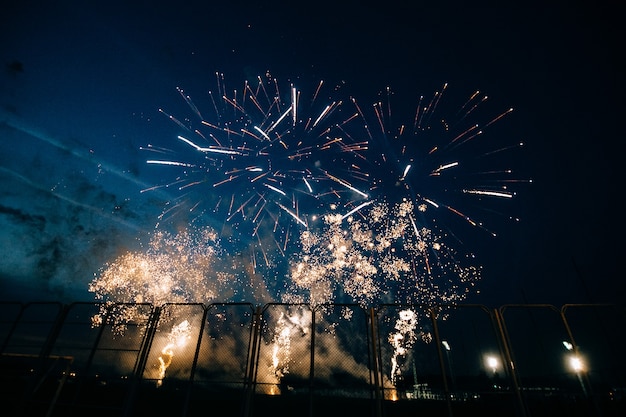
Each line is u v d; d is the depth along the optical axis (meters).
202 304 8.95
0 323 8.77
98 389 9.27
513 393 7.27
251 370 7.92
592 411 8.30
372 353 7.88
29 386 7.95
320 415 9.19
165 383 8.05
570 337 8.02
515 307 8.18
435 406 9.58
